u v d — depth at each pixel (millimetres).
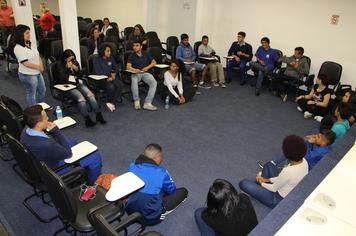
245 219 1691
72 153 2303
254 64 6113
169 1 8078
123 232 2350
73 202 1812
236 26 6988
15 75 6016
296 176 2406
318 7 5668
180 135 4066
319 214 1439
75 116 4395
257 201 2795
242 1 6691
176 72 4961
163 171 2109
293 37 6168
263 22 6520
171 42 6902
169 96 4984
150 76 4855
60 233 2334
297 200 1798
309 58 5703
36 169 2084
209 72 6582
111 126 4184
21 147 1978
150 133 4062
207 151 3707
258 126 4535
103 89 4621
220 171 3305
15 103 3066
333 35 5629
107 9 9891
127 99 5203
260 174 2928
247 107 5281
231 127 4430
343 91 4902
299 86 5922
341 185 1664
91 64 4617
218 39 7410
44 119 2246
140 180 1991
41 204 2613
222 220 1671
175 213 2629
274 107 5363
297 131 4445
